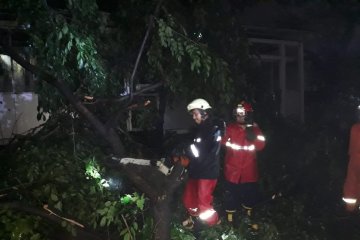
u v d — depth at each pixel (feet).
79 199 13.51
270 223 16.80
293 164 23.72
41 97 17.06
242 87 21.97
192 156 13.76
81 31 16.10
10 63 21.66
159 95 21.68
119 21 19.40
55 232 13.43
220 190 18.62
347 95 35.60
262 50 34.30
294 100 34.83
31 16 14.69
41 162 14.61
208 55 16.52
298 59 35.19
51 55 15.38
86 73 16.51
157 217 13.34
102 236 14.21
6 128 21.59
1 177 14.46
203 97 18.56
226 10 22.25
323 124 31.30
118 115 15.05
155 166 13.65
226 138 16.52
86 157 16.11
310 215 19.65
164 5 18.69
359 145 15.38
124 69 19.35
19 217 11.94
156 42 16.84
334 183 22.48
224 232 15.53
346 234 18.71
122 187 16.47
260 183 19.83
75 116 17.52
